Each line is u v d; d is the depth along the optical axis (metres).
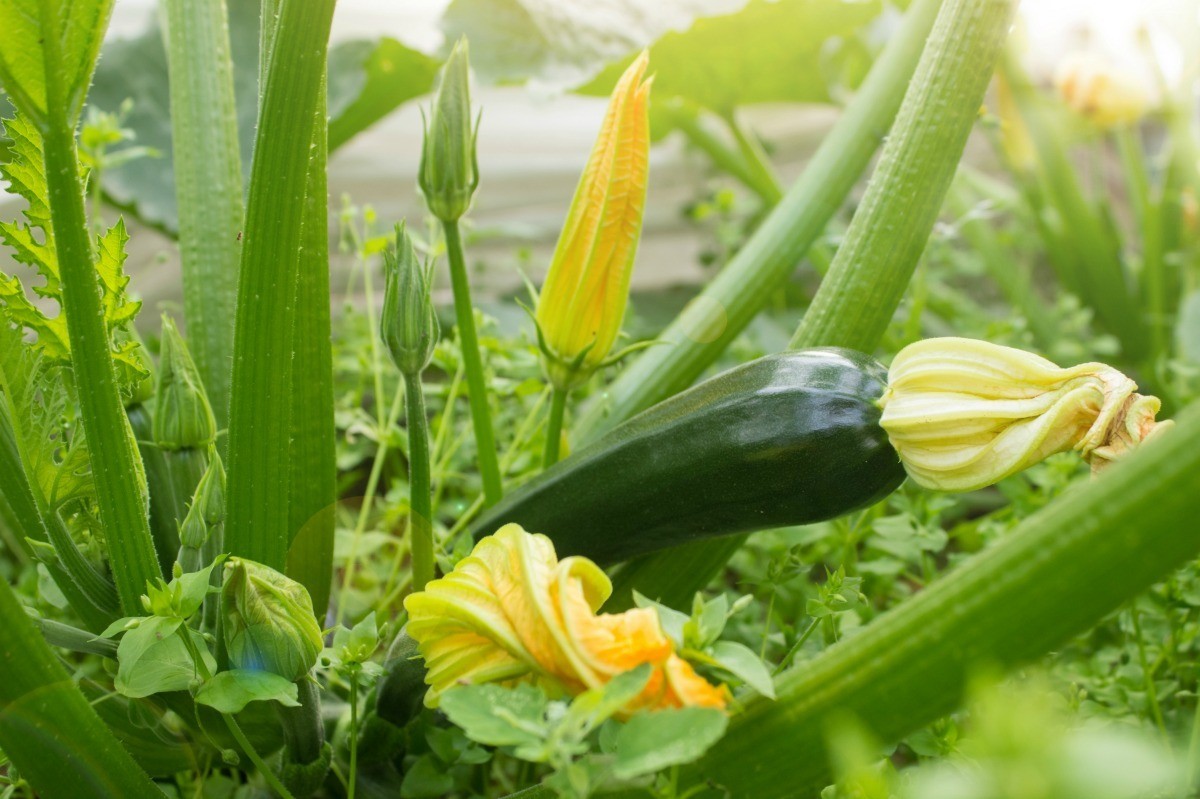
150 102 1.02
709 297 0.78
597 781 0.43
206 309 0.68
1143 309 1.28
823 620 0.61
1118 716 0.62
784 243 0.79
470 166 0.65
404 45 1.00
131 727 0.59
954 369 0.52
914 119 0.62
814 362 0.57
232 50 1.00
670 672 0.44
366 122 1.09
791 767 0.45
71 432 0.59
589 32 0.95
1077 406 0.50
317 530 0.62
